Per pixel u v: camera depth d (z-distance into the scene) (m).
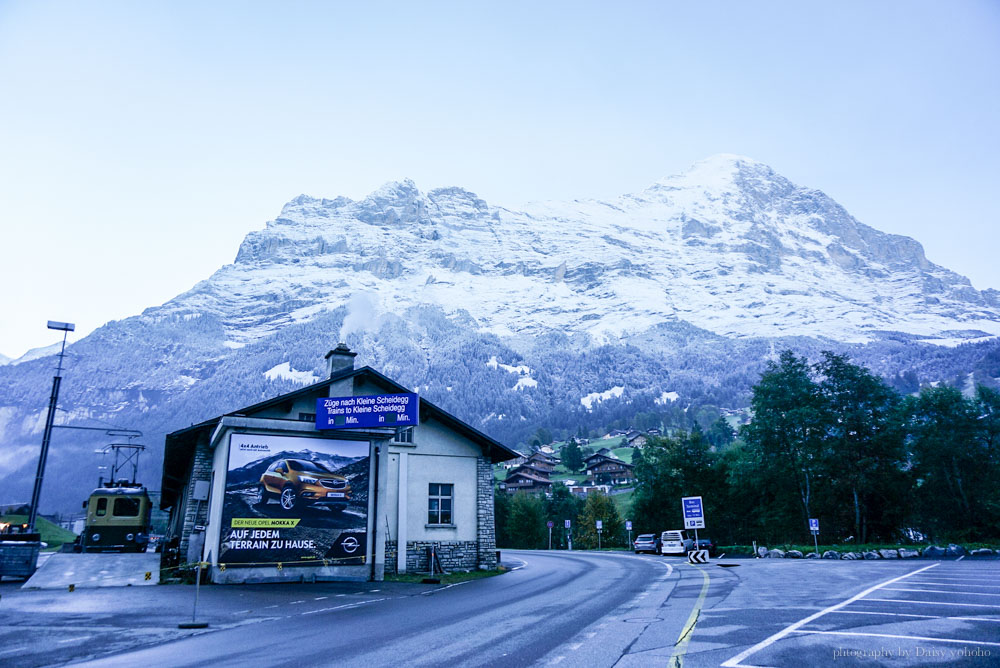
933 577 17.97
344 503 21.86
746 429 46.59
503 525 81.12
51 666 8.71
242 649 9.67
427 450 26.88
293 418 24.84
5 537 23.61
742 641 8.85
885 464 41.47
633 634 9.90
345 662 8.37
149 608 14.86
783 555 36.41
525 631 10.61
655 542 46.56
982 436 39.00
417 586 20.33
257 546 20.45
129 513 32.47
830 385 43.66
